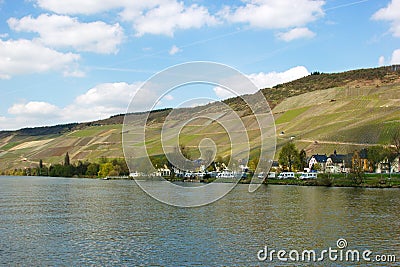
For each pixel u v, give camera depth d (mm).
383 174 127125
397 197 79625
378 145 138625
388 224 48281
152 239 40750
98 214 56875
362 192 92125
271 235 42281
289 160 142875
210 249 36875
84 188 109938
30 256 35062
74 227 47219
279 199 75750
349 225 47562
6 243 39500
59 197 83062
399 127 163125
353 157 126062
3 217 54969
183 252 35906
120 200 75188
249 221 50312
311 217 53469
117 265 32562
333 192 91938
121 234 43125
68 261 33688
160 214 56031
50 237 41969
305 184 118062
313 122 191250
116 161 161750
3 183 143000
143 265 32531
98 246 38125
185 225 47750
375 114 185500
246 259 33969
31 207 66000
